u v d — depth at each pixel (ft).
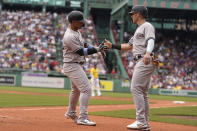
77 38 67.51
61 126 63.82
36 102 138.82
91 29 356.38
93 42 341.00
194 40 370.53
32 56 311.27
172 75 317.22
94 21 403.34
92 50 67.41
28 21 351.67
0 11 359.25
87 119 67.77
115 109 119.03
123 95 236.43
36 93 207.92
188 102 187.11
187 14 350.64
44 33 339.77
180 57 343.26
